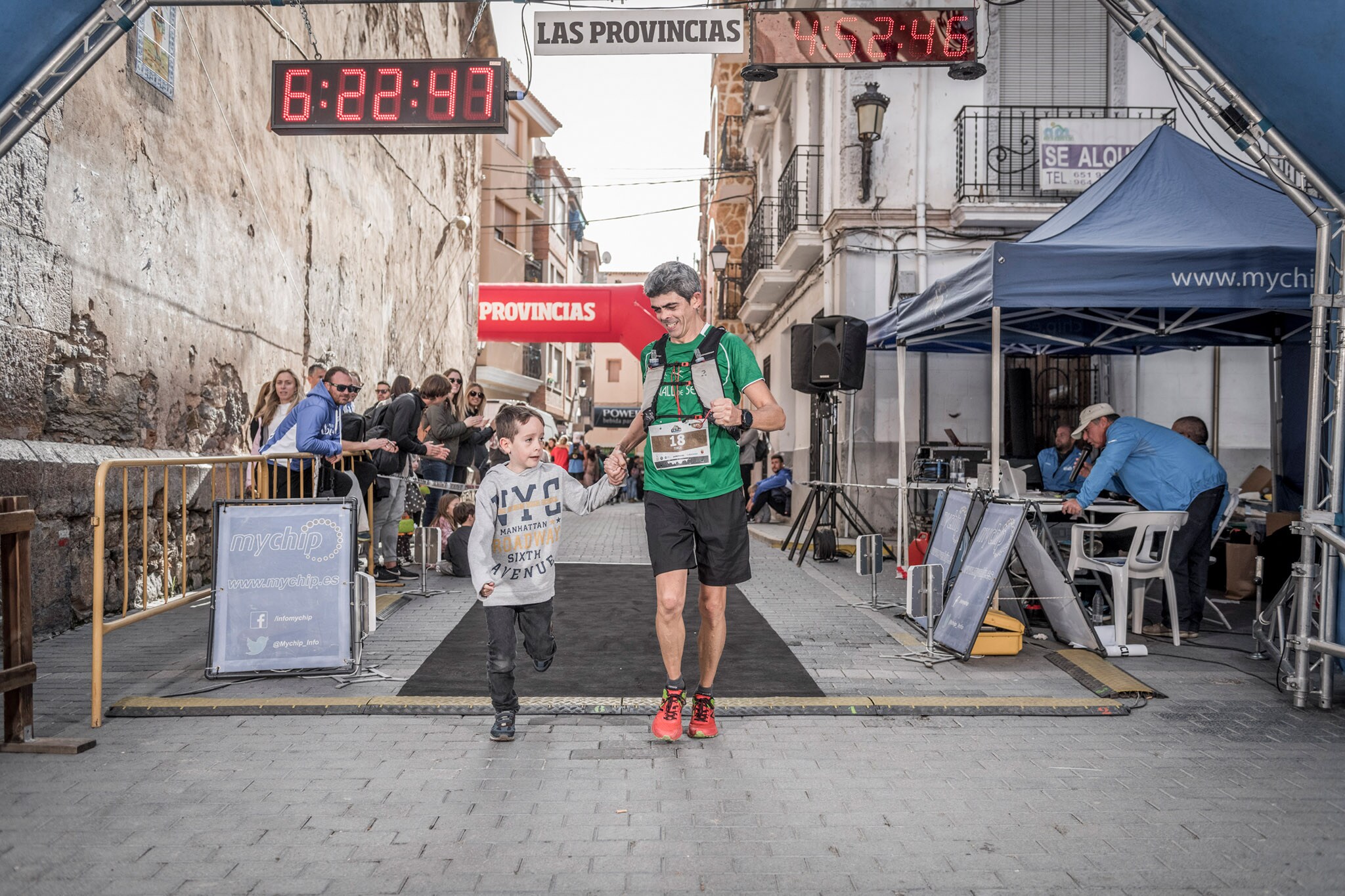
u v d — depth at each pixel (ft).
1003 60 40.91
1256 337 30.27
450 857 9.33
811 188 47.26
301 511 16.11
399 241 47.67
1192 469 20.21
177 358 25.00
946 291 24.08
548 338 56.34
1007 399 40.88
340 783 11.35
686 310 12.84
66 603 20.04
